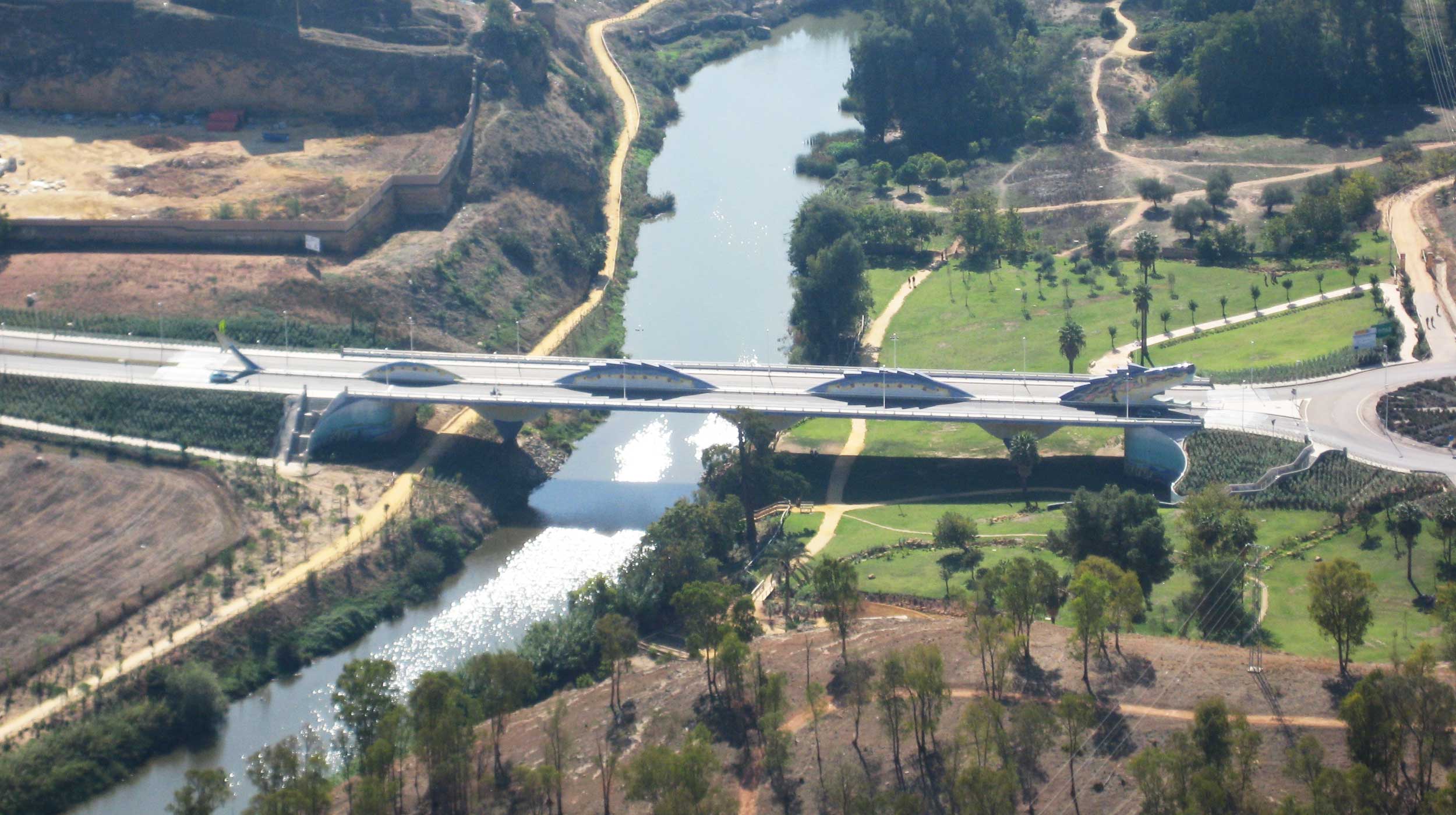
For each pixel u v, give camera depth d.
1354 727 193.38
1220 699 198.50
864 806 194.62
